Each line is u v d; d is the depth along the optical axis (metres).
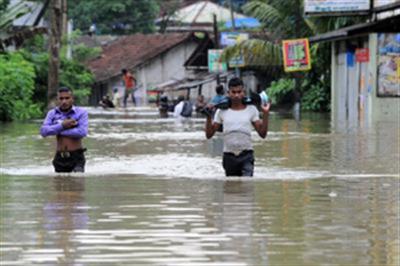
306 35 72.88
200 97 67.25
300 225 14.28
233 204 16.48
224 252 12.31
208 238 13.23
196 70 111.50
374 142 33.53
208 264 11.64
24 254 12.18
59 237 13.30
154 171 23.38
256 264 11.64
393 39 53.97
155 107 91.94
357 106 59.12
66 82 79.12
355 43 59.59
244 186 19.20
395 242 12.95
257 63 74.81
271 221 14.65
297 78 73.50
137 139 36.38
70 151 22.22
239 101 21.23
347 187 19.19
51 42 62.00
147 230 13.87
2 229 13.88
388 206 16.31
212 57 88.94
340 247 12.61
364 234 13.53
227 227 14.10
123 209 15.86
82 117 22.28
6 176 21.27
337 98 65.00
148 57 115.81
